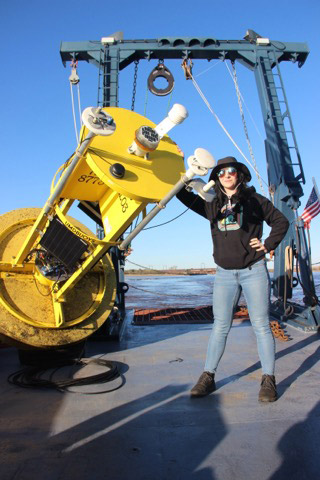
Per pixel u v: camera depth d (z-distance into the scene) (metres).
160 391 2.82
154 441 2.03
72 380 2.98
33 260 3.77
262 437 2.05
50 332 3.57
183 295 12.25
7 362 3.76
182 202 3.05
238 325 5.52
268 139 6.22
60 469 1.76
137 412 2.43
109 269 4.33
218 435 2.09
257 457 1.85
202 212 3.01
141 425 2.23
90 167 2.78
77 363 3.58
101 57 5.97
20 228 4.15
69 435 2.11
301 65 6.64
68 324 3.67
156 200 2.81
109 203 3.19
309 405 2.48
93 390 2.86
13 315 3.46
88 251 3.33
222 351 2.85
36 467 1.78
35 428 2.20
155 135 2.81
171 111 2.74
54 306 3.64
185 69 6.25
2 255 3.88
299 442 1.99
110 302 4.15
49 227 3.24
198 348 4.18
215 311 2.90
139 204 2.84
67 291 3.54
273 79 6.25
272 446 1.96
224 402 2.58
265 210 2.80
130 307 8.56
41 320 3.64
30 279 3.79
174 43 6.18
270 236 2.74
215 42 6.30
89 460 1.84
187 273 41.56
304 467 1.76
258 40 6.30
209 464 1.80
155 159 3.04
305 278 5.18
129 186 2.74
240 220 2.78
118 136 3.00
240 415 2.35
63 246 3.24
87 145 2.64
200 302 9.81
